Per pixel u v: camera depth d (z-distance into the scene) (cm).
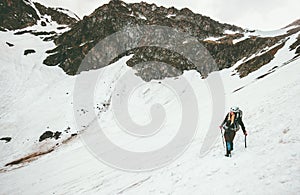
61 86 4400
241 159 753
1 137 3195
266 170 618
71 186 1413
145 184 934
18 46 5947
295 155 627
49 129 3278
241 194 564
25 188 1745
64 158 2369
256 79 2841
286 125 839
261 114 1130
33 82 4538
